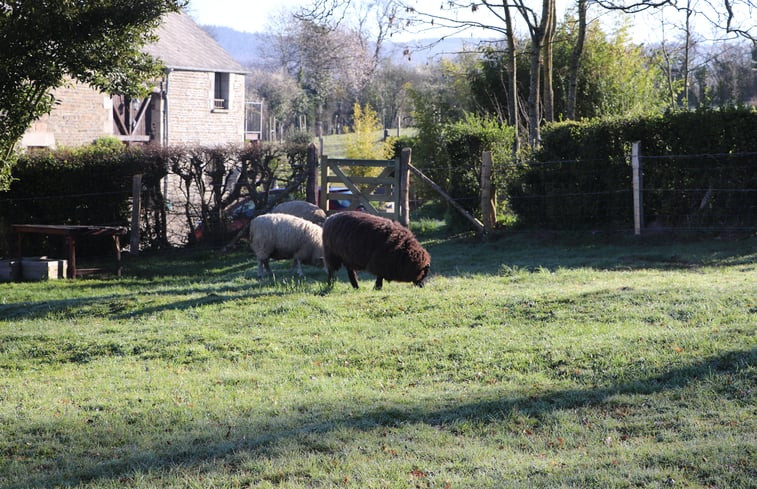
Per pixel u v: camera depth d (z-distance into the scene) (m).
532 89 20.86
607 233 15.85
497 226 17.67
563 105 28.11
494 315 9.16
